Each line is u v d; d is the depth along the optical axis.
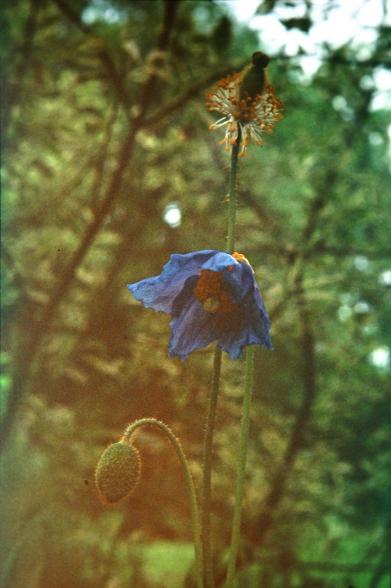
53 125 7.38
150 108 7.20
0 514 7.31
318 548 9.62
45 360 7.08
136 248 7.99
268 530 8.66
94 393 7.25
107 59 6.22
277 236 8.22
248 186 8.66
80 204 7.66
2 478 7.30
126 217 7.73
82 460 7.31
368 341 9.29
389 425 8.88
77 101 7.86
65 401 7.22
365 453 8.84
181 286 2.68
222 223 8.19
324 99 8.25
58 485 7.38
